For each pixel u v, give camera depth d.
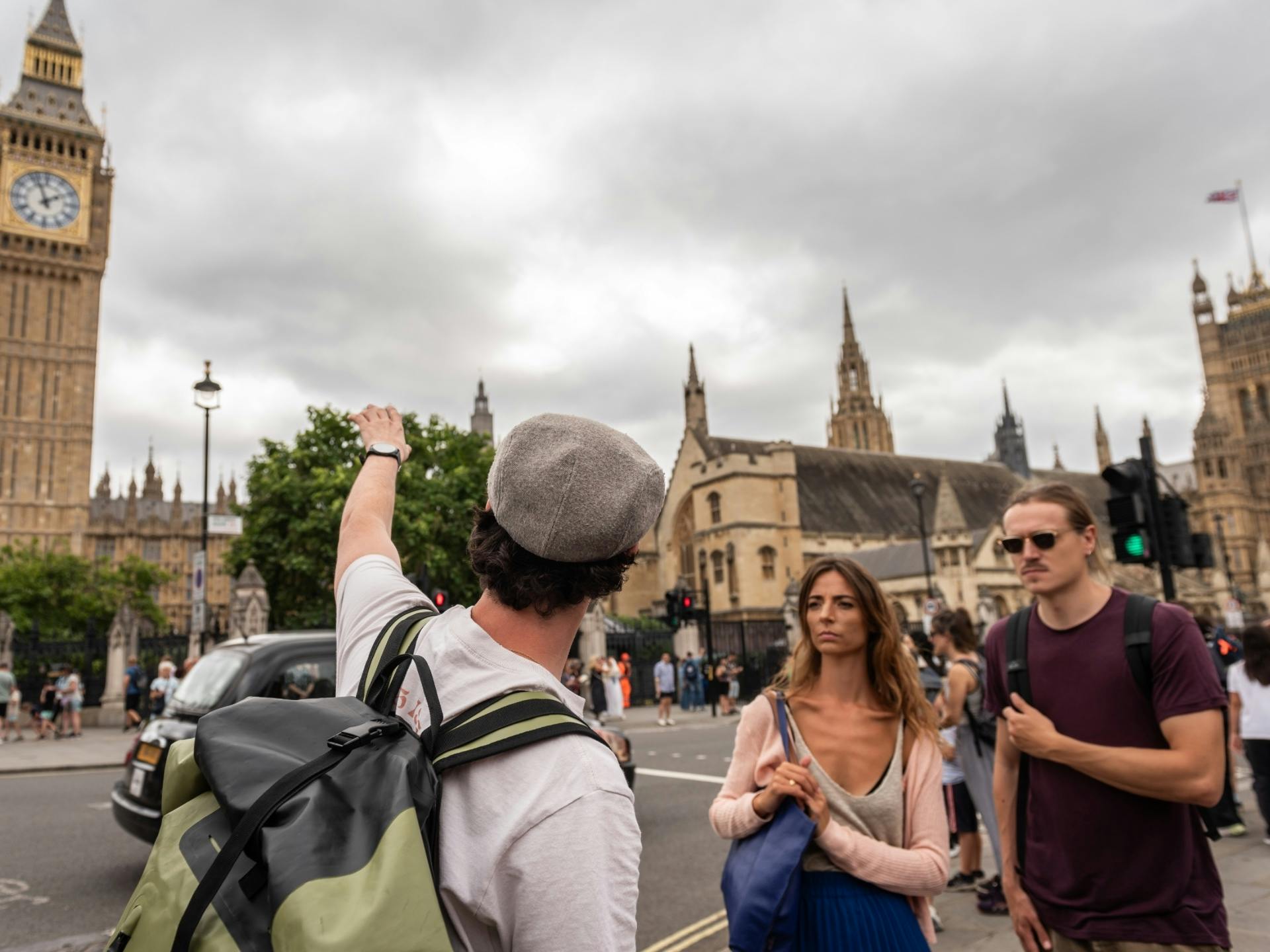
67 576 63.09
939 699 6.30
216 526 21.41
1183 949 2.70
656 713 27.61
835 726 3.11
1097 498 78.06
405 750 1.23
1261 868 6.77
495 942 1.22
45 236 83.19
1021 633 3.18
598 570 1.47
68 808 10.88
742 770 3.15
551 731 1.29
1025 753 3.14
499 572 1.45
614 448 1.49
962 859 6.59
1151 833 2.79
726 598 52.75
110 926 6.22
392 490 2.18
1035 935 3.03
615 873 1.21
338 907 0.98
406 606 1.74
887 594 3.20
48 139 84.69
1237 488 98.19
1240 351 108.56
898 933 2.75
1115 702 2.88
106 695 25.66
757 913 2.66
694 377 61.62
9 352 81.69
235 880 1.09
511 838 1.18
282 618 36.00
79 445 83.00
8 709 20.95
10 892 7.04
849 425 89.19
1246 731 7.94
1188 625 2.85
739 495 52.94
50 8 88.50
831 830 2.79
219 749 1.24
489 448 40.56
